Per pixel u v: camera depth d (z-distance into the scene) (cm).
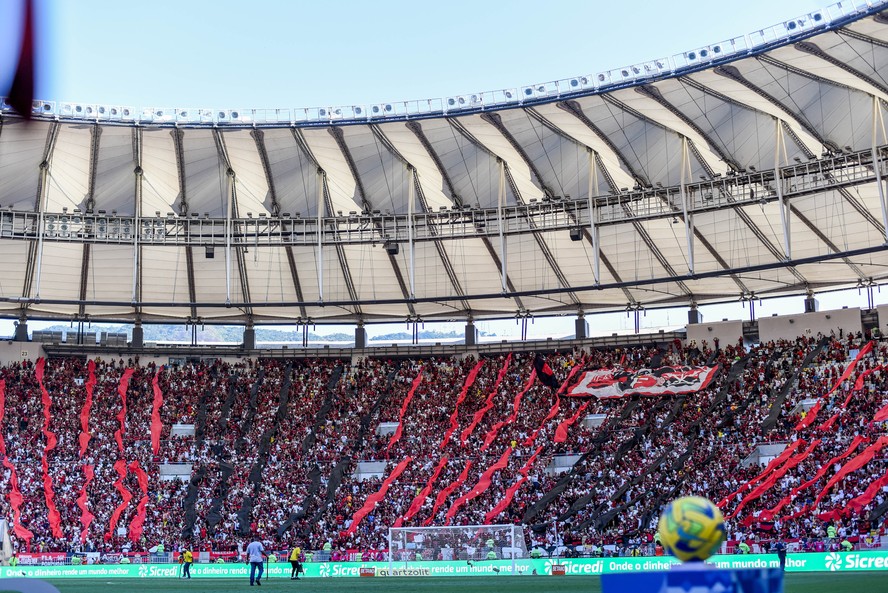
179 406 7481
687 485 5809
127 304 6406
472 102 5641
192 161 6162
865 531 4822
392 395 7550
